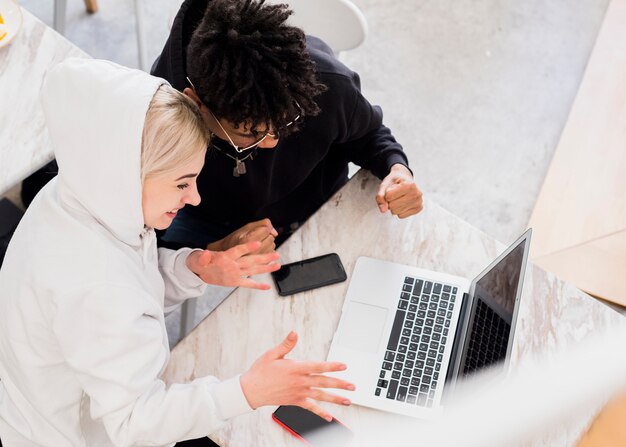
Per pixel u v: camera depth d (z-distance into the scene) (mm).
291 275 1586
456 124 2832
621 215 2375
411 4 3078
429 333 1530
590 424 1447
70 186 1111
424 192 2688
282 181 1729
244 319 1541
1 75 1769
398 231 1662
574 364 1521
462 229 1672
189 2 1424
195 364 1493
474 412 1441
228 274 1445
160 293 1360
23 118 1711
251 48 1174
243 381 1234
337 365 1227
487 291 1493
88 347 1148
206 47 1196
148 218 1186
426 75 2928
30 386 1266
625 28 2828
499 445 1406
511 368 1515
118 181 1079
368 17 3039
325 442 1400
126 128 1046
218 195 1755
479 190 2707
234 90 1202
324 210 1682
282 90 1199
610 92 2674
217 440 1403
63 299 1125
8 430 1377
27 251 1166
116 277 1153
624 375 1501
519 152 2795
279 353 1248
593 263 2377
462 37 3025
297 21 1904
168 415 1211
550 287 1610
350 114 1626
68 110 1072
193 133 1090
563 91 2945
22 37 1826
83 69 1073
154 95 1077
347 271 1612
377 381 1471
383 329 1533
